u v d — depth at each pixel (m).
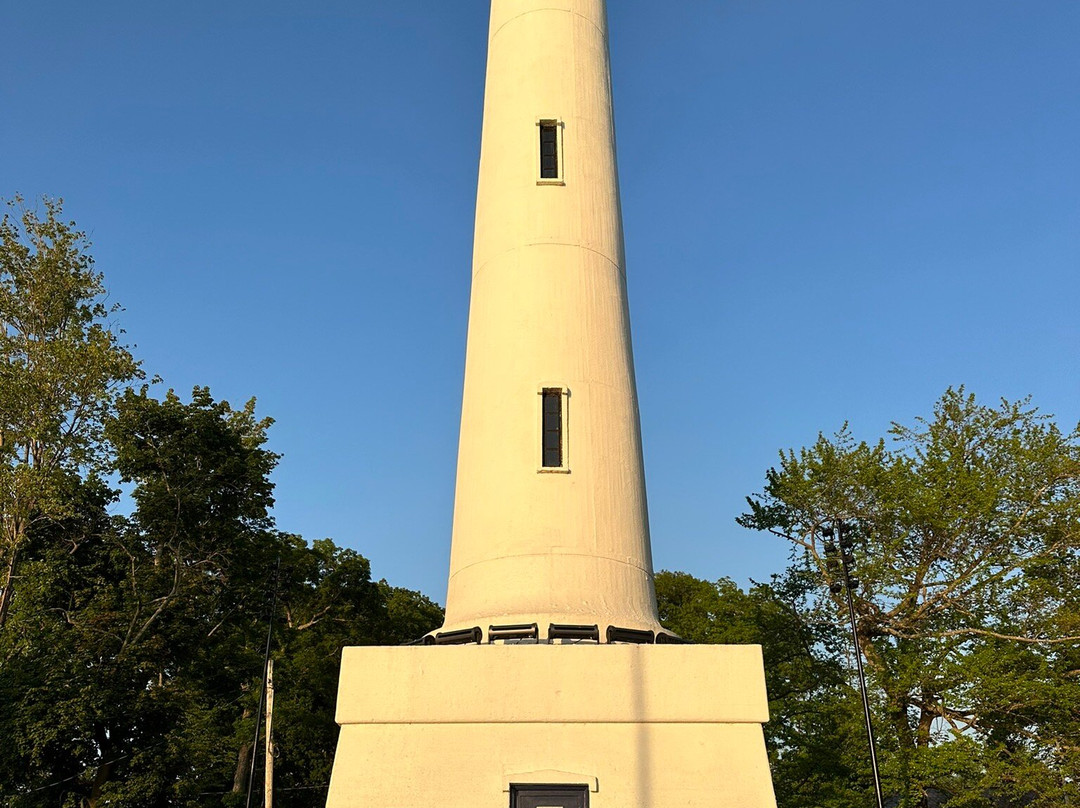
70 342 32.47
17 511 31.64
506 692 15.79
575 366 19.23
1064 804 26.12
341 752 15.64
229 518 36.88
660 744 15.48
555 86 22.03
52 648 31.98
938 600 30.73
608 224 21.19
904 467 32.38
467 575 18.17
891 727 28.88
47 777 31.02
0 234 33.72
